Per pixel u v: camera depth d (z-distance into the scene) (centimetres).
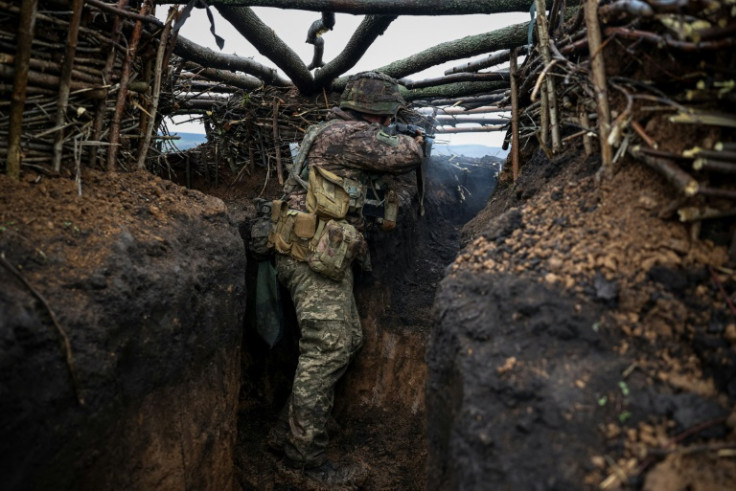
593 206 168
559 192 184
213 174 352
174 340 201
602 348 134
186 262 212
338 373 275
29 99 197
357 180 286
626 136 163
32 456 147
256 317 295
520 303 147
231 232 246
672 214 150
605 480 112
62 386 153
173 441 205
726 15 133
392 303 331
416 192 370
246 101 335
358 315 304
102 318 168
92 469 168
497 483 120
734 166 135
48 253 171
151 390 192
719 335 129
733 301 132
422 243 380
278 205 282
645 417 119
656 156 148
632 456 114
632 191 161
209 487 229
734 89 139
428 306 329
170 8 244
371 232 315
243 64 342
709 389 122
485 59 305
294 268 279
